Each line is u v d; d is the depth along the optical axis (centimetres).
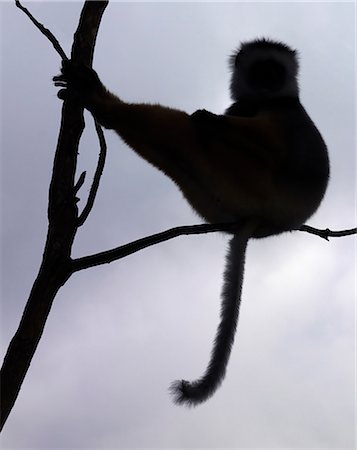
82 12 661
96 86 666
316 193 752
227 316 665
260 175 713
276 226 733
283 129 748
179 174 715
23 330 527
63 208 564
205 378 624
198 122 688
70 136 584
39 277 547
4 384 506
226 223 674
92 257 558
